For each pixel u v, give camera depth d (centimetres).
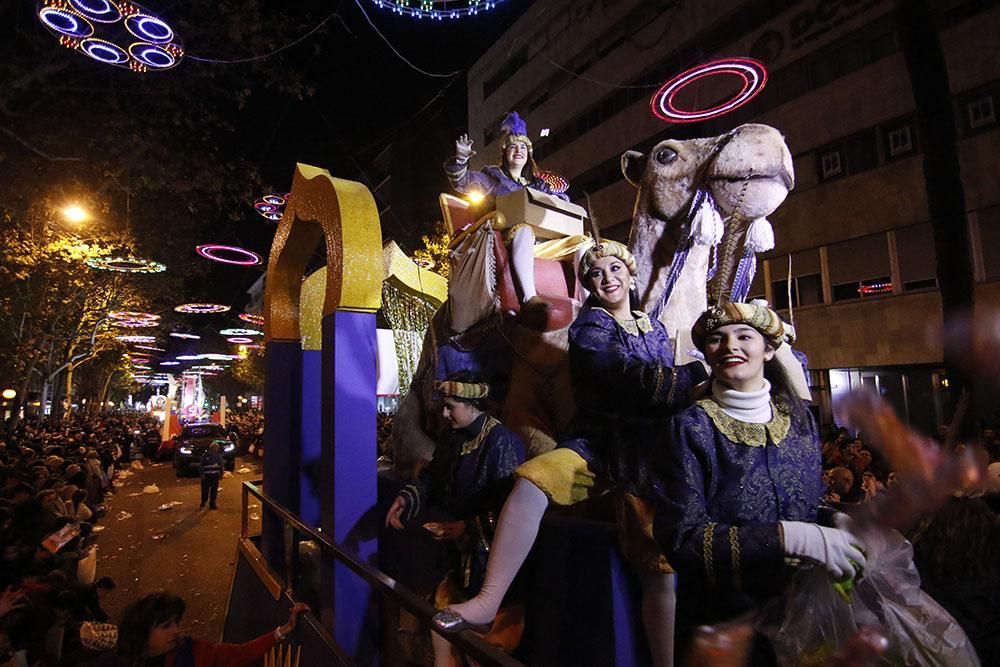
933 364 1672
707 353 181
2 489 828
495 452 282
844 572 146
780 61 1994
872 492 588
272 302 532
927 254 1675
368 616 342
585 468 213
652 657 199
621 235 2609
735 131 312
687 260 324
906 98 1703
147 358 5475
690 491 167
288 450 526
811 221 1916
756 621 165
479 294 356
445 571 314
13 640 501
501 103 3375
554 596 234
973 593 222
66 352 3278
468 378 295
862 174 1800
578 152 2816
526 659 253
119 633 355
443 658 264
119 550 1105
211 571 967
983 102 1574
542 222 385
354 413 356
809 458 176
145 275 2681
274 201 1423
